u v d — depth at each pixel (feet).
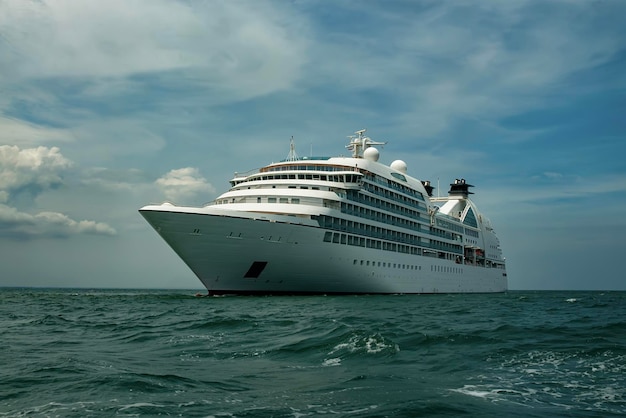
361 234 236.43
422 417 45.29
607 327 103.81
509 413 46.52
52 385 55.36
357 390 54.54
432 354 74.79
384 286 252.21
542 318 134.31
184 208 183.52
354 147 292.40
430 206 306.35
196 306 172.86
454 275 322.34
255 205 209.26
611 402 50.39
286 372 63.52
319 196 217.36
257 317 127.03
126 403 48.98
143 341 90.84
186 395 52.16
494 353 75.00
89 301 245.86
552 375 61.72
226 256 192.75
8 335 102.06
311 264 211.61
